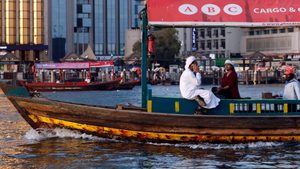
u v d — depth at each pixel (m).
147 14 19.22
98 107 19.92
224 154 18.12
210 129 18.91
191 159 17.39
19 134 23.16
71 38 136.00
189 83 19.02
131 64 95.38
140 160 17.28
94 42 141.88
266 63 111.19
